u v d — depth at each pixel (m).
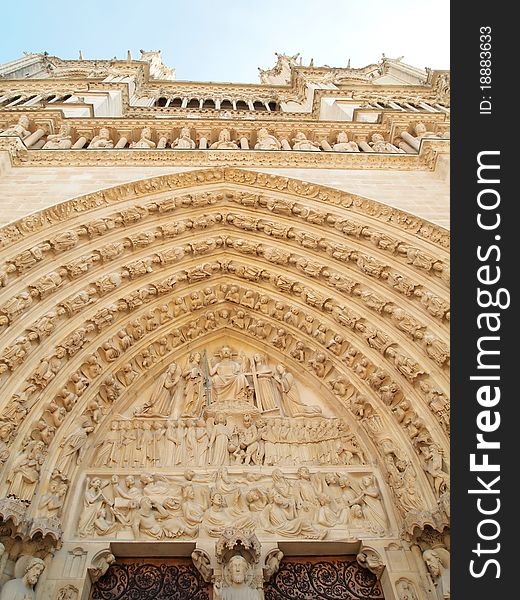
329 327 11.96
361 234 12.21
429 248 11.08
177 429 10.75
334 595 8.26
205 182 13.80
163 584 8.20
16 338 9.23
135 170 13.63
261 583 7.77
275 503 9.19
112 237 12.05
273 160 14.45
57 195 11.84
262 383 12.04
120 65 32.59
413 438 9.48
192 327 13.01
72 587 7.52
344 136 17.48
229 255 13.71
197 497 9.23
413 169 14.28
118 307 11.45
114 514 8.79
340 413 11.25
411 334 10.42
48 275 10.41
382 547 8.54
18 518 7.36
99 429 10.25
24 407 8.74
